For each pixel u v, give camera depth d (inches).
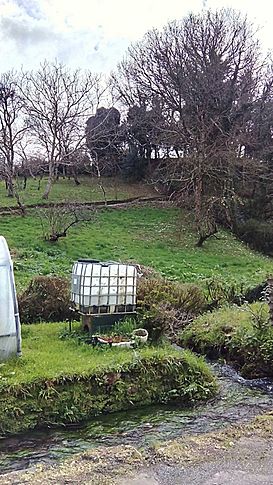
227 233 1019.9
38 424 216.1
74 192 1217.4
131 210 1111.0
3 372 232.1
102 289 313.0
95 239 842.8
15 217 927.7
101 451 182.4
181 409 241.4
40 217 921.5
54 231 792.9
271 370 297.0
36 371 233.6
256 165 1070.4
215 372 306.3
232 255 852.6
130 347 287.9
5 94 1122.0
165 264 723.4
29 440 203.2
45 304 394.9
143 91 1401.3
